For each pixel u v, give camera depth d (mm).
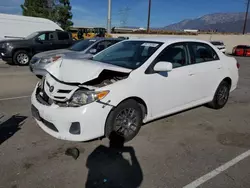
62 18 34500
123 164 2867
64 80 3189
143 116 3617
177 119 4402
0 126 3812
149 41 4105
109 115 3113
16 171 2635
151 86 3510
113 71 3273
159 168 2809
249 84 8531
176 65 3953
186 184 2527
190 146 3379
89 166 2795
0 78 7887
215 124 4254
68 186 2432
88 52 7410
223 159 3057
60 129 2982
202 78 4367
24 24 15414
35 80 7691
